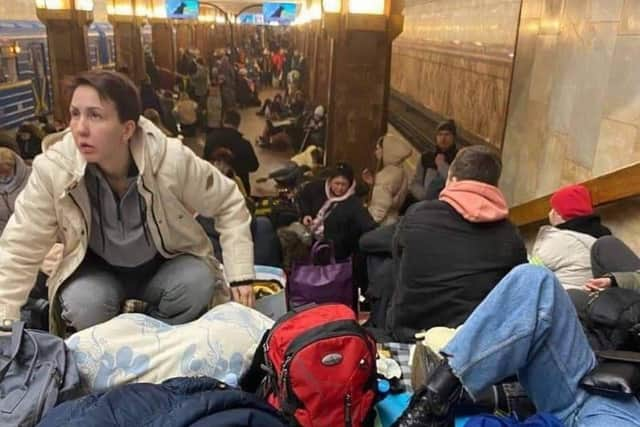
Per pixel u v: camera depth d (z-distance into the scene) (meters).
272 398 1.47
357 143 4.88
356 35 4.58
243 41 18.00
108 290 1.59
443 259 1.84
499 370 1.36
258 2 17.48
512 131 3.89
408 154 3.97
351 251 3.24
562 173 3.15
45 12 6.46
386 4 4.51
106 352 1.46
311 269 2.68
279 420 1.27
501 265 1.84
